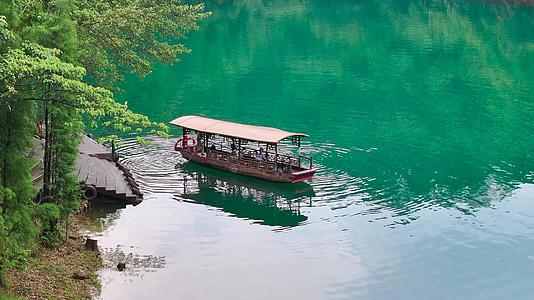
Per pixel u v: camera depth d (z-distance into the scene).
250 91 72.75
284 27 115.38
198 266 31.27
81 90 24.09
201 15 53.28
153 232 34.97
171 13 51.22
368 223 37.09
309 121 60.28
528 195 41.97
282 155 46.25
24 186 24.83
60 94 27.78
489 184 44.12
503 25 114.56
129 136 52.84
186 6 51.94
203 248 33.38
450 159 49.59
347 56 93.19
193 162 46.66
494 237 35.53
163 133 29.30
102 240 33.47
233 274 30.62
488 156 50.66
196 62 88.19
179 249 33.06
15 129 24.17
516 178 45.53
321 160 48.19
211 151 46.97
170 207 38.81
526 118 62.97
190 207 39.06
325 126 58.53
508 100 70.31
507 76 82.06
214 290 29.02
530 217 38.31
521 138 55.91
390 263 32.34
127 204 38.59
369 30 112.25
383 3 140.25
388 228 36.41
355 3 141.38
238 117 61.50
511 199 41.19
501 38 104.69
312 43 102.25
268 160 45.47
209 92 71.88
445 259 32.94
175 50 50.22
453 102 69.19
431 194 41.97
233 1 142.00
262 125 58.53
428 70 84.88
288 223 37.06
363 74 82.50
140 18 46.03
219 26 115.75
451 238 35.28
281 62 88.88
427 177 45.28
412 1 141.62
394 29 112.88
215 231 35.66
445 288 30.17
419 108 66.31
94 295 27.52
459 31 110.12
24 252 25.34
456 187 43.44
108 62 47.06
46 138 29.58
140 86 74.06
